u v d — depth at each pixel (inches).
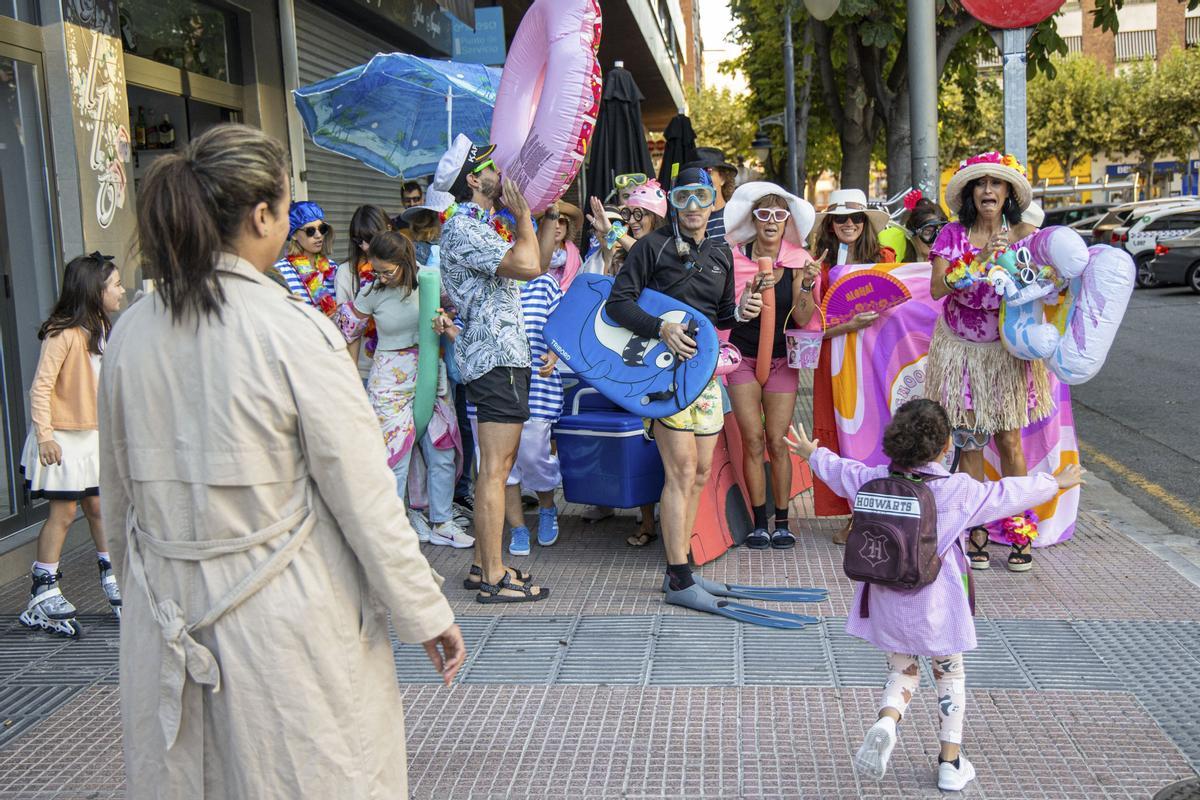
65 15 254.8
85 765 147.9
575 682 170.4
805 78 864.3
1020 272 198.4
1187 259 891.4
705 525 230.2
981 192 205.6
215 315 82.3
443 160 227.8
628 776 140.3
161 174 82.4
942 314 218.4
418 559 86.8
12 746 154.3
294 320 83.6
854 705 159.6
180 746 83.4
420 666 178.5
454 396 273.6
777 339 235.6
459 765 144.3
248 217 84.0
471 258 195.9
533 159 197.2
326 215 424.8
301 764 82.2
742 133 2089.1
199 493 81.9
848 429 249.4
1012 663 173.0
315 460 82.9
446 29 534.0
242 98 372.8
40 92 254.4
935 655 132.6
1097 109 1873.8
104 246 267.7
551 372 235.3
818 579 218.4
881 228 261.9
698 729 153.1
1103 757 142.0
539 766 143.5
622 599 209.5
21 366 251.1
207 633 82.5
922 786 135.9
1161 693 161.0
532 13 207.3
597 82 194.7
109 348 86.3
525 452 235.8
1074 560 227.3
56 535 200.7
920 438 134.1
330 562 85.2
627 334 198.4
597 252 262.2
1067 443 237.1
